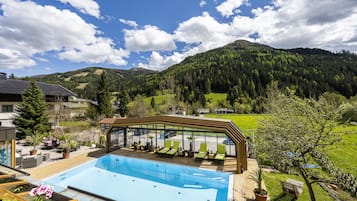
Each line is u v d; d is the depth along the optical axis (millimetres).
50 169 12266
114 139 18656
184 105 58250
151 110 49625
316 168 10891
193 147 17891
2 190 5809
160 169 13578
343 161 13297
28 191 6117
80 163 13562
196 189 10516
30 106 21594
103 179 11789
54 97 32844
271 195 8766
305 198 8453
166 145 17328
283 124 8617
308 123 7848
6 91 25016
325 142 7473
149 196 9719
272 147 7934
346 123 8281
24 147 17844
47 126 22875
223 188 10602
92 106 41750
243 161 12305
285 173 11688
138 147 17781
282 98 11398
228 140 19531
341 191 8820
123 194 9914
